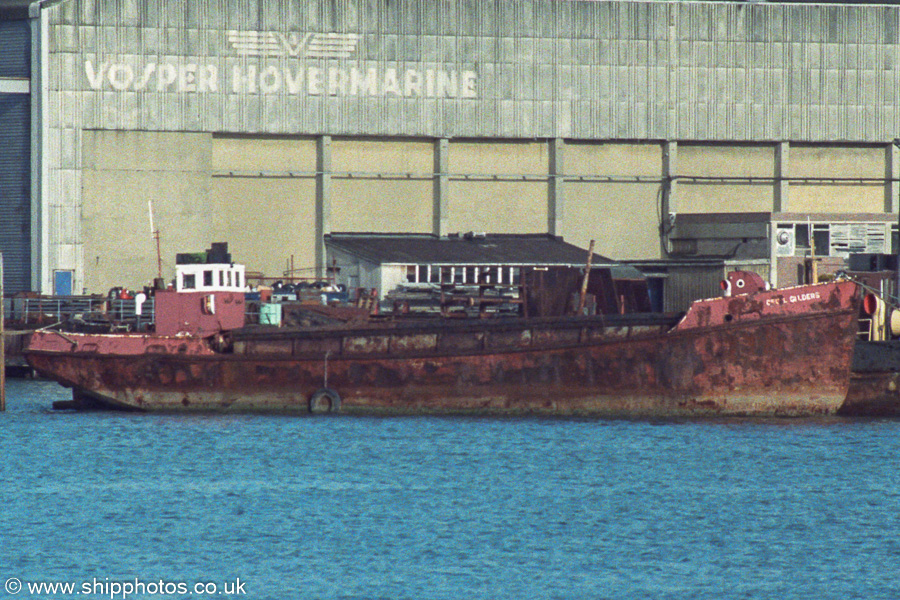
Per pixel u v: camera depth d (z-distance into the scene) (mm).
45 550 172000
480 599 153750
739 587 158125
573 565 165750
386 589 156875
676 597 154750
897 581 160375
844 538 177625
